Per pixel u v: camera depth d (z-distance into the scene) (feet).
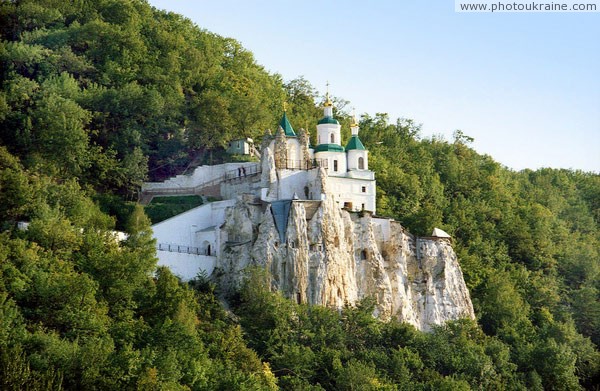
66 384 531.50
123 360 545.85
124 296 628.69
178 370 565.12
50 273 607.78
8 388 508.12
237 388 579.07
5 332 537.65
